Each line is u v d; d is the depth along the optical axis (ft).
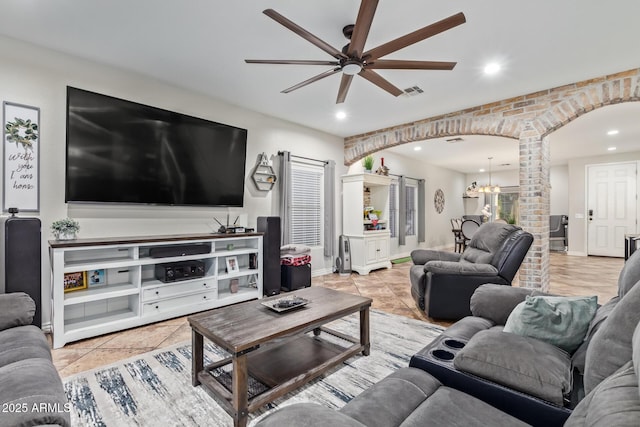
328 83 11.78
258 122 15.15
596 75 11.04
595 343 3.38
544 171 12.84
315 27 8.38
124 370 7.21
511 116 13.10
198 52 9.67
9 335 5.52
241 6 7.52
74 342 8.75
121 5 7.45
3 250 8.56
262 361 7.14
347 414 3.41
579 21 8.00
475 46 9.20
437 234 30.91
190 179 12.16
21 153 8.98
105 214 10.46
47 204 9.40
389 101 13.56
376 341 8.89
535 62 10.11
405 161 26.43
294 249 15.12
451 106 14.15
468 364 4.09
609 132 18.42
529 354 3.94
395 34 8.62
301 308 7.34
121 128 10.34
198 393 6.34
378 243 20.08
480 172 35.14
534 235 12.25
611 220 25.14
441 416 3.34
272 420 2.62
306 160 17.53
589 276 17.81
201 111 12.94
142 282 10.63
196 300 11.21
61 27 8.34
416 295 11.40
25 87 9.04
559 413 3.43
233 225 14.05
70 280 9.52
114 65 10.48
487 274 9.72
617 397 2.40
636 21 7.97
